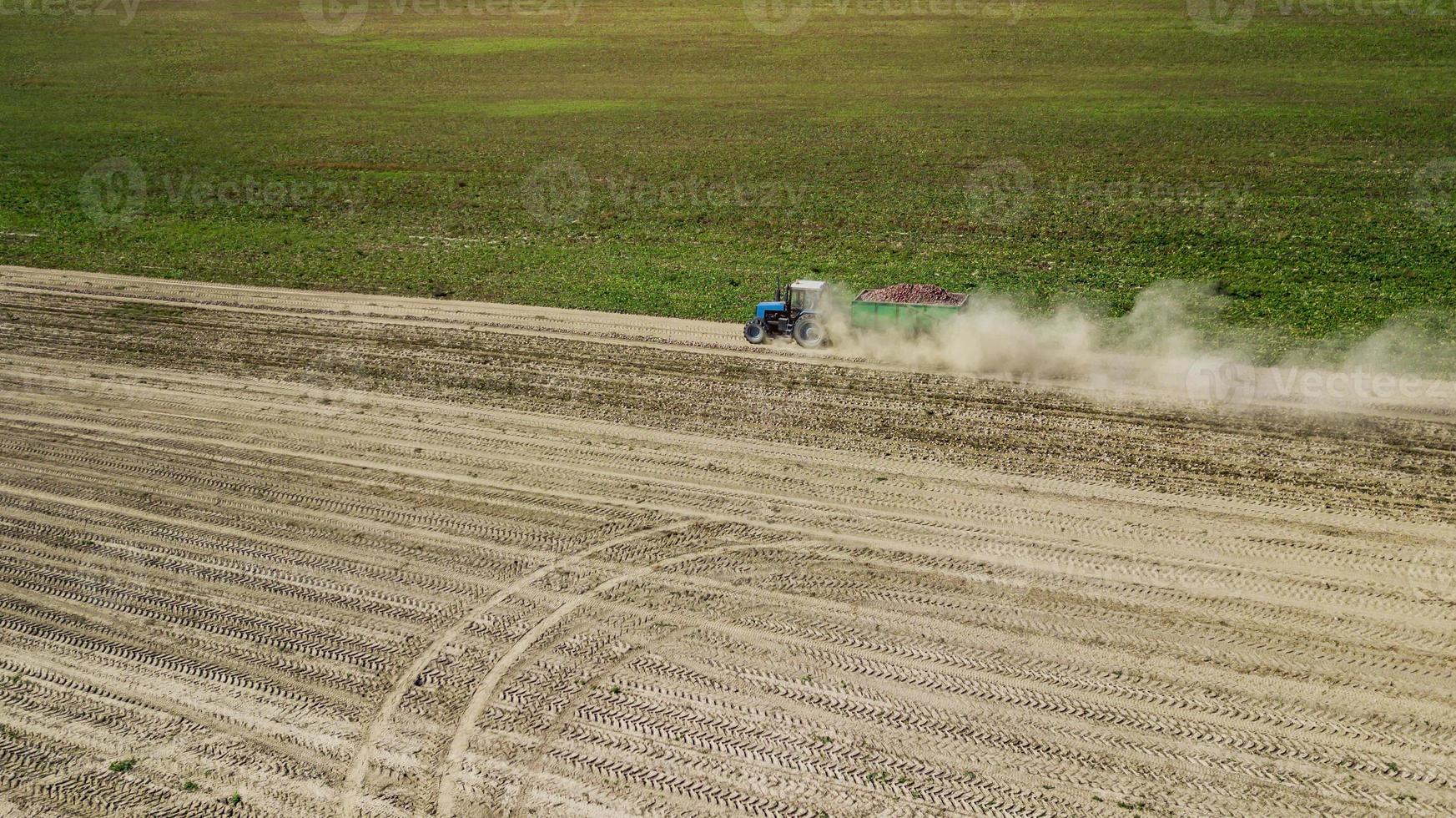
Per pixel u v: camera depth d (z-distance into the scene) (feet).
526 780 41.78
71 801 41.34
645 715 44.86
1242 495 59.67
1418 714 43.47
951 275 101.76
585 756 42.86
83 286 104.37
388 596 53.06
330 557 56.49
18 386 80.07
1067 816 39.40
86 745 44.11
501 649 49.08
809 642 48.91
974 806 39.96
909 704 45.01
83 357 85.76
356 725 44.78
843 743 43.11
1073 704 44.65
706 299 96.58
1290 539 55.31
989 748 42.63
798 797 40.65
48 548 57.98
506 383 78.48
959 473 63.16
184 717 45.47
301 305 97.55
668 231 121.80
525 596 52.80
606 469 65.10
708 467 64.90
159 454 68.59
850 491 61.62
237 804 41.06
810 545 56.34
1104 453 64.85
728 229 122.31
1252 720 43.50
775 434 68.95
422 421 72.69
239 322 93.40
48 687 47.47
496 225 126.41
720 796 40.78
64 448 69.67
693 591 52.80
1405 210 119.44
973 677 46.39
